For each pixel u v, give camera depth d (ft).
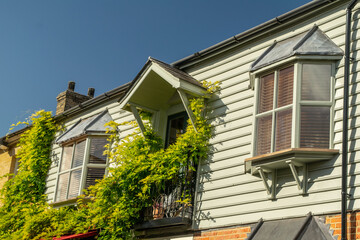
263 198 33.55
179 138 39.83
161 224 39.04
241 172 35.76
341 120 31.24
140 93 43.96
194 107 39.60
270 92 34.47
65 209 48.67
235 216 34.88
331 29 33.96
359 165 29.60
